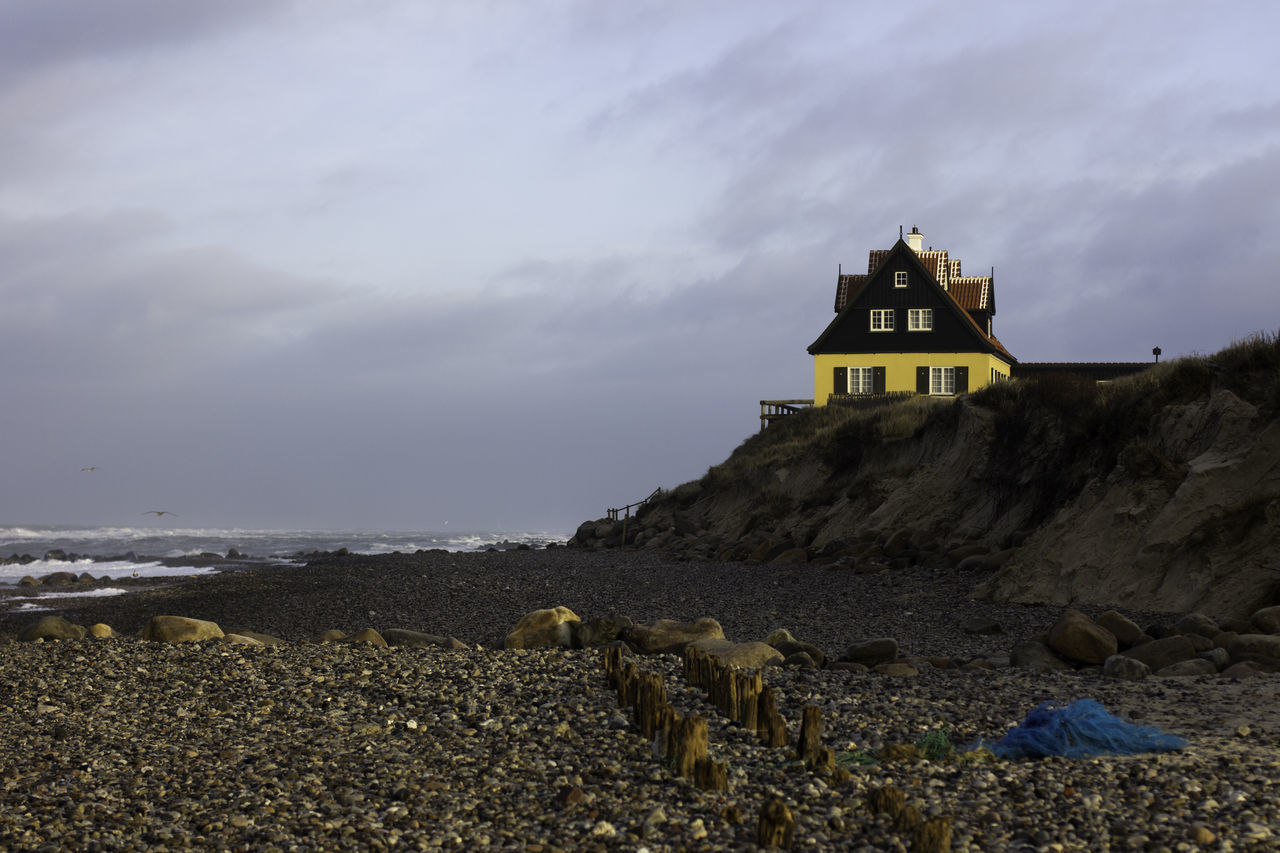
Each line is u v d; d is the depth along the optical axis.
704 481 58.44
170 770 9.92
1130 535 22.02
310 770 9.86
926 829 6.98
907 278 59.66
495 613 28.83
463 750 10.58
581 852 7.36
